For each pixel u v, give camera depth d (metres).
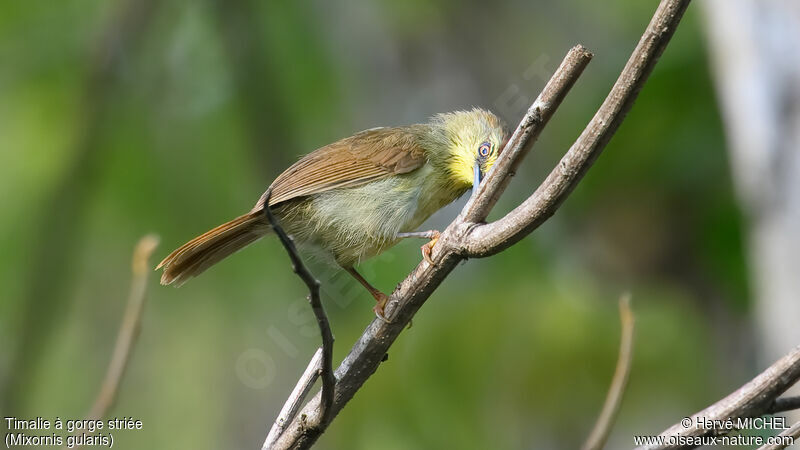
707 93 12.49
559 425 11.32
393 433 11.38
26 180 12.89
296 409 6.16
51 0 13.58
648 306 12.20
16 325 12.28
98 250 13.20
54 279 12.49
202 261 8.18
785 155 9.30
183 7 13.89
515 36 13.90
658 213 12.76
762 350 10.09
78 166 12.84
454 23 13.73
